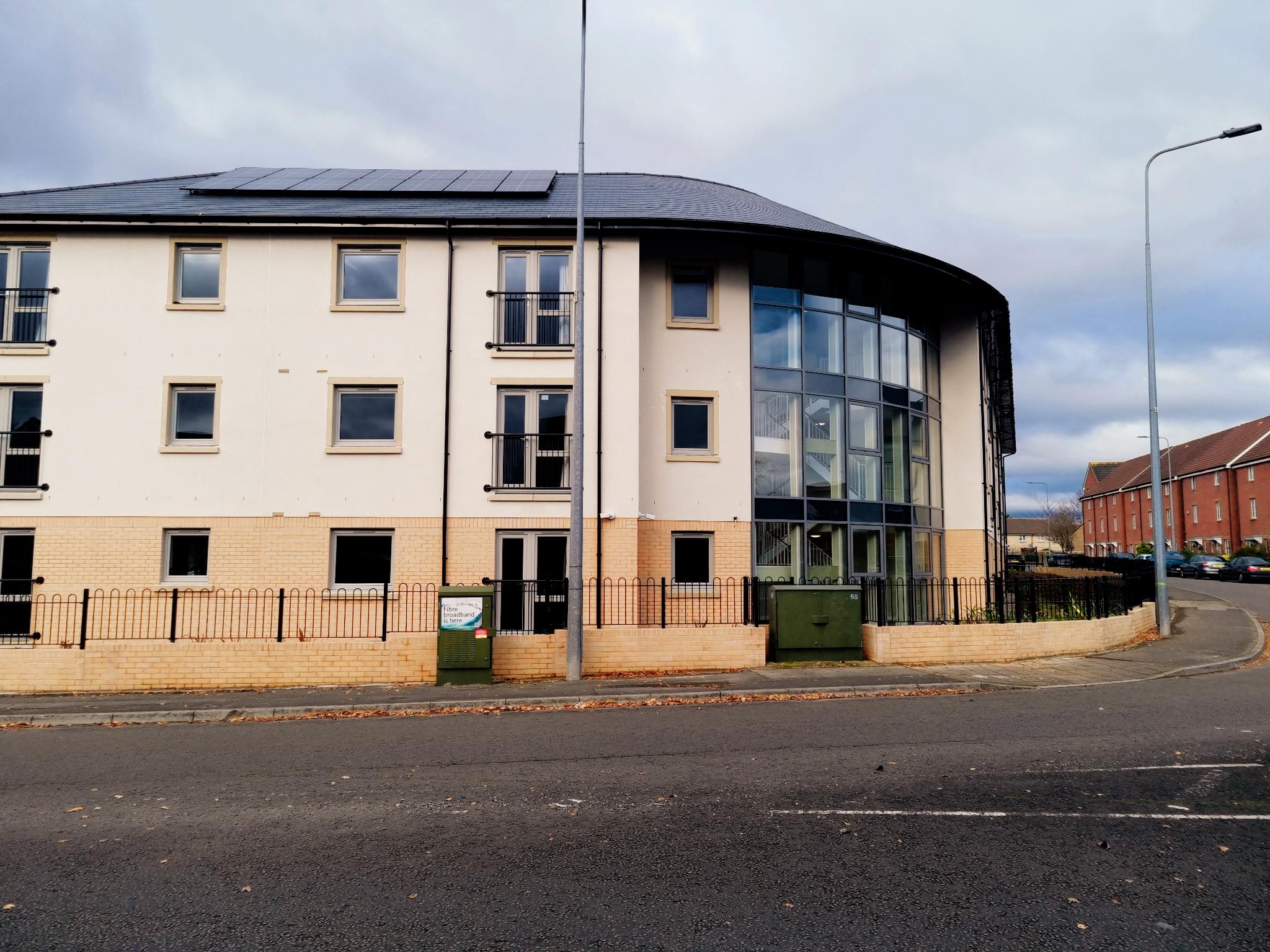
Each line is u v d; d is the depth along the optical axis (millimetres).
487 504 14305
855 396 16766
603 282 14711
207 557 14164
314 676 11359
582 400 11719
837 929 3836
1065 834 5133
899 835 5133
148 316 14422
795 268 16406
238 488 14195
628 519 14250
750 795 6043
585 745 7816
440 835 5227
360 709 9852
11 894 4348
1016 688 11008
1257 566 36438
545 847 4984
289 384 14422
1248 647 14852
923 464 18188
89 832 5398
